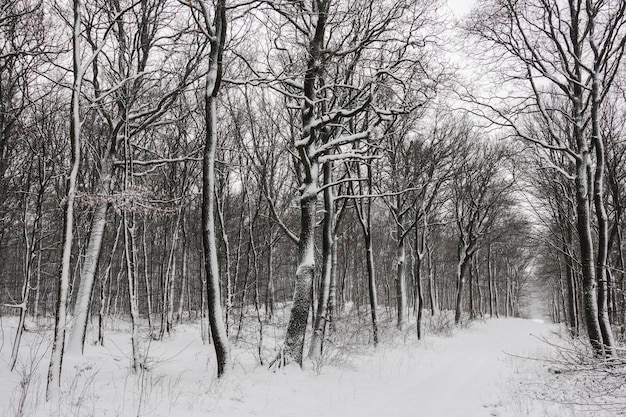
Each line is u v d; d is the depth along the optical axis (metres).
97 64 12.55
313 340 12.13
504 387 10.14
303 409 7.71
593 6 11.73
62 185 14.59
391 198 24.61
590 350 11.07
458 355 15.95
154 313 29.94
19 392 6.95
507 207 30.30
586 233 11.95
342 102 13.20
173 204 16.83
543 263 41.56
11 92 10.52
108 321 23.22
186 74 13.09
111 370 9.81
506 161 24.39
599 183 11.80
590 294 11.63
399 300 23.19
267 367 10.09
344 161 14.88
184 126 16.58
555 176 19.56
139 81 12.37
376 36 11.10
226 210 22.14
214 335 8.95
